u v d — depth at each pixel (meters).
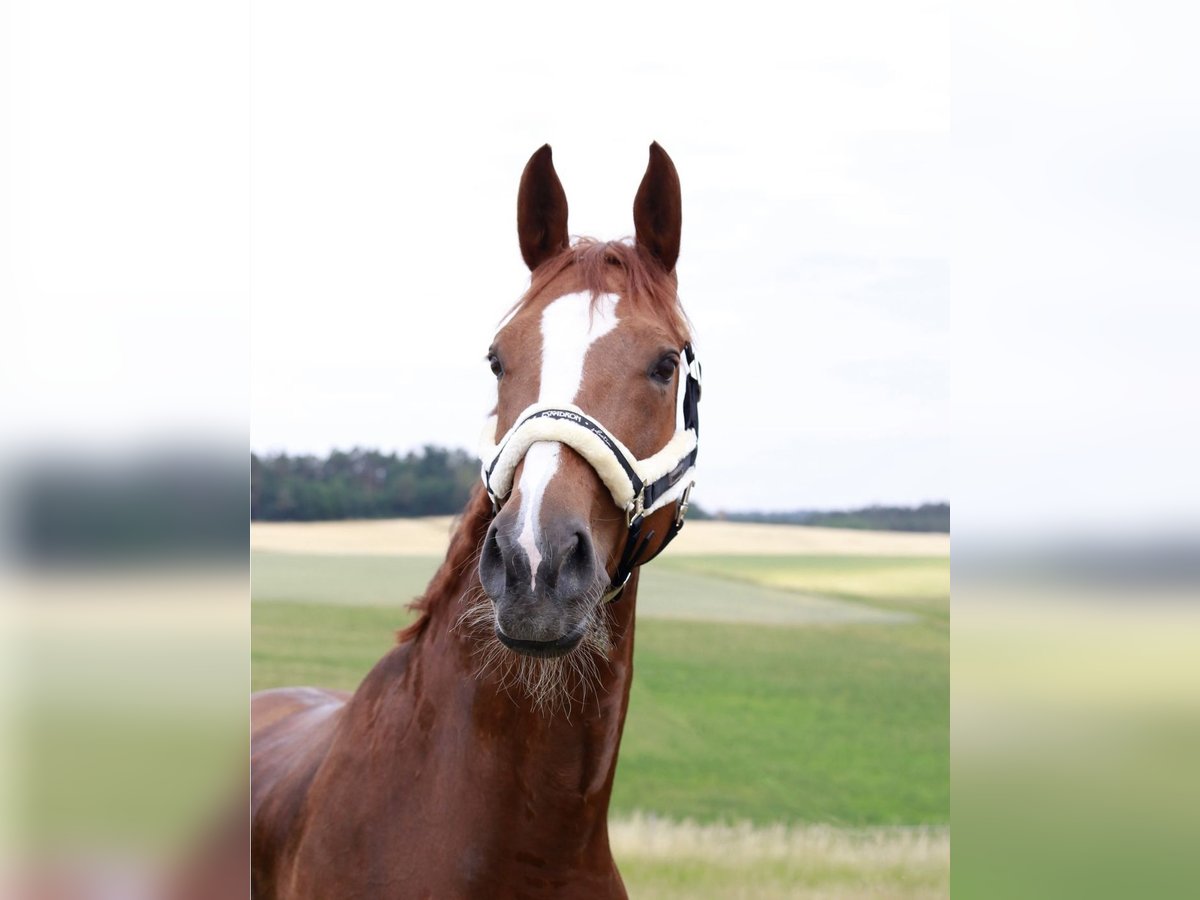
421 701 1.78
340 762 1.87
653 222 1.89
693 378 1.83
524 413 1.59
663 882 5.03
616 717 1.71
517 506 1.48
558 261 1.80
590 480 1.56
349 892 1.74
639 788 6.49
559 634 1.43
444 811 1.69
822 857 5.49
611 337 1.66
